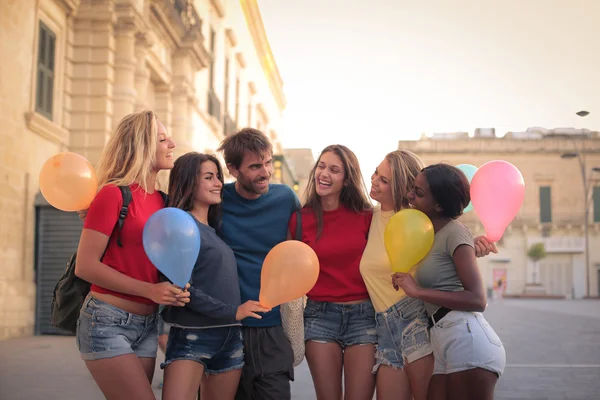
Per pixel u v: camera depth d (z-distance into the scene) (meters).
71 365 7.88
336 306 3.74
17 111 10.87
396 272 3.34
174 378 3.23
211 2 21.33
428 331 3.52
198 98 19.22
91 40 12.80
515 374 7.76
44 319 11.51
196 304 3.22
